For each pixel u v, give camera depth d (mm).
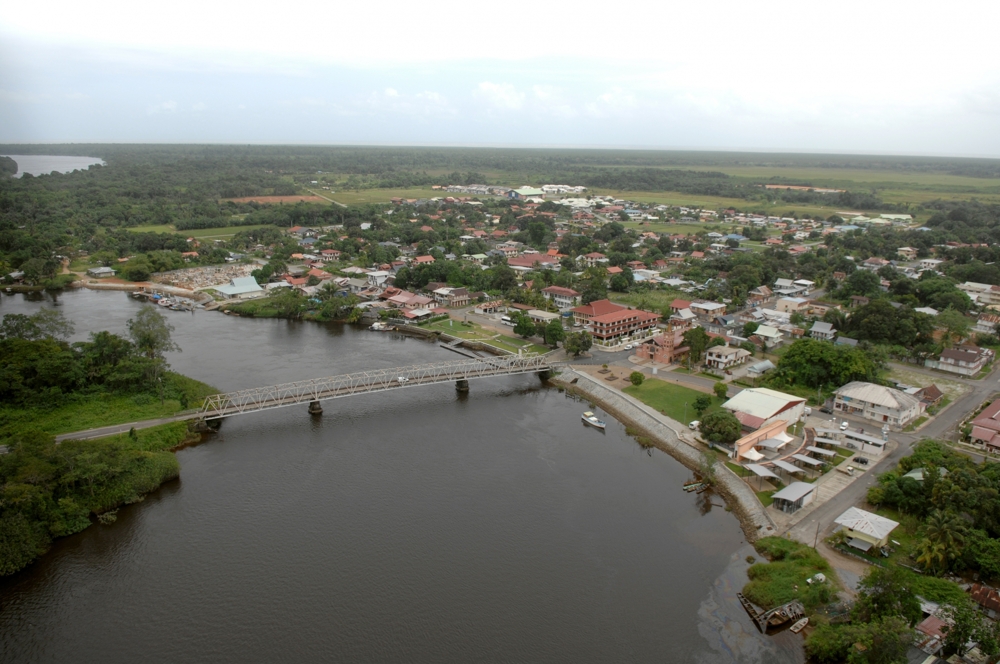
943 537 81250
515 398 148625
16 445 100438
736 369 159375
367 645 72875
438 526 96375
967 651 66188
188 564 87438
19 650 72625
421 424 133375
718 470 110750
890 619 66625
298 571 85750
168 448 119188
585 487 108375
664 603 80250
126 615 77875
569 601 80375
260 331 199000
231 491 106250
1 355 131250
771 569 84062
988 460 104812
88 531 95188
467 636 74312
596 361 166625
